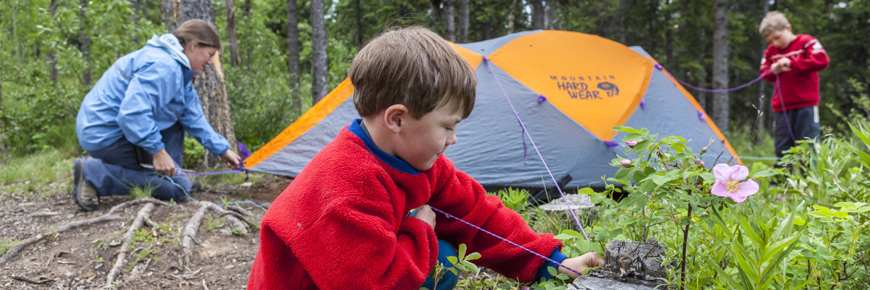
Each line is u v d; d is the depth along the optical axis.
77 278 2.59
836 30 18.53
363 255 1.13
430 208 1.43
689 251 1.51
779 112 5.07
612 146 3.85
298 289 1.25
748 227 1.23
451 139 1.22
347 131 1.28
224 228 3.27
